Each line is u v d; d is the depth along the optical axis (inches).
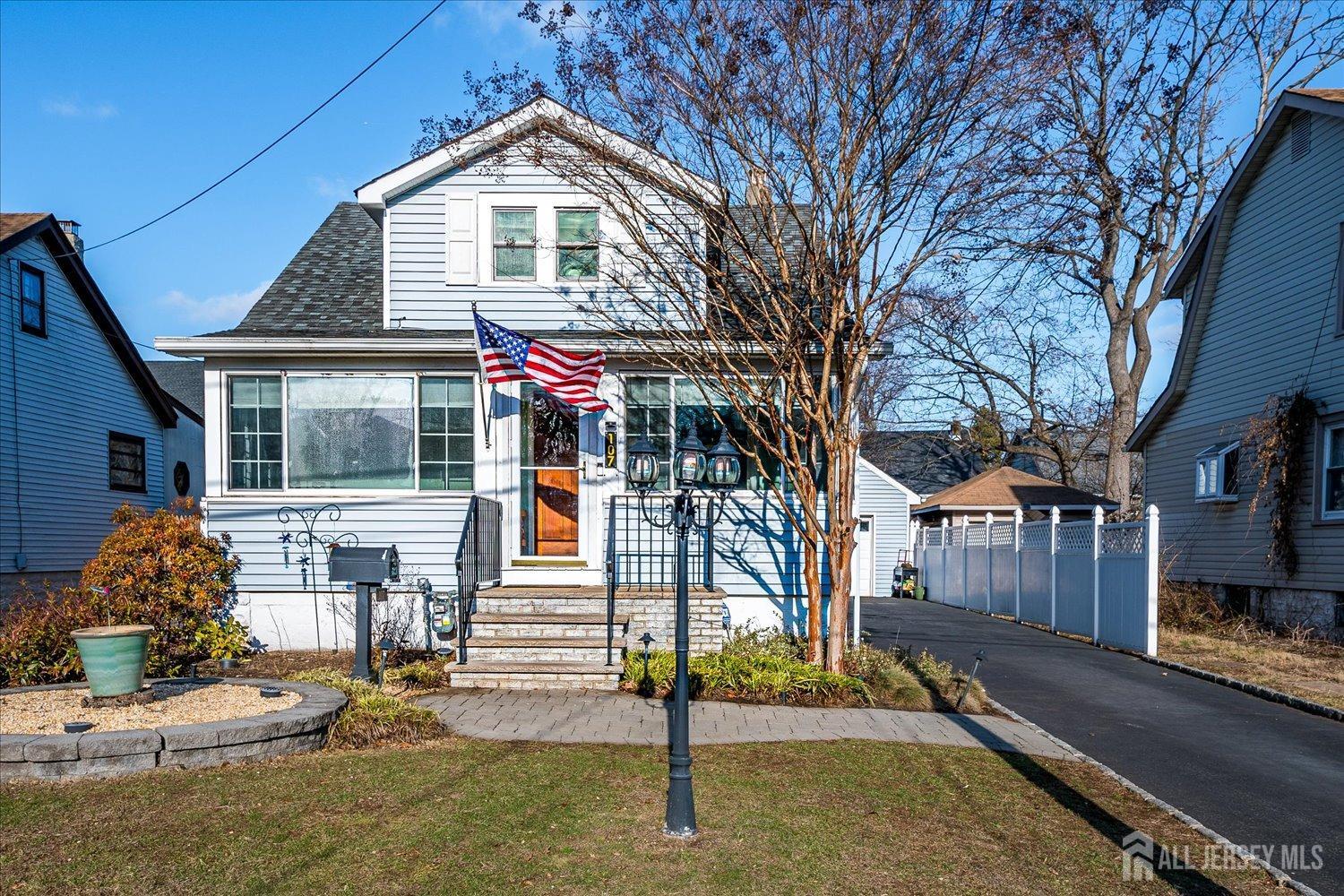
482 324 383.2
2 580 585.3
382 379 423.2
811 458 360.2
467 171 440.8
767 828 194.9
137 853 169.8
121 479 741.9
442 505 414.9
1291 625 538.6
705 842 184.7
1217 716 332.5
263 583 410.9
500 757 241.9
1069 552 567.5
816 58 341.7
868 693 339.0
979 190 359.9
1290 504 533.0
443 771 227.0
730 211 402.9
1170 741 296.5
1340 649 471.8
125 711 252.8
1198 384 655.8
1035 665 439.5
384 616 407.5
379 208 442.0
